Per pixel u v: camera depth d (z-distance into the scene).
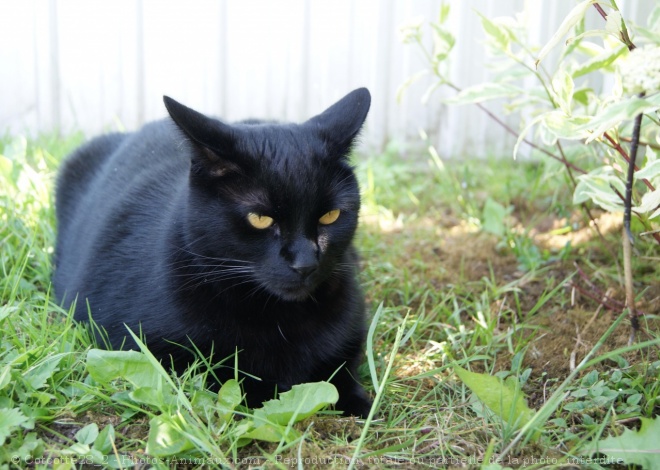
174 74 1.10
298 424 0.61
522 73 0.79
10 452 0.57
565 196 0.95
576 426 0.62
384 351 0.71
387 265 0.83
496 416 0.62
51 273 0.78
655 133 0.85
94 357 0.60
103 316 0.68
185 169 0.72
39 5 1.06
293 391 0.60
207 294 0.64
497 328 0.74
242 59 1.10
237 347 0.65
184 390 0.63
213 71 1.10
